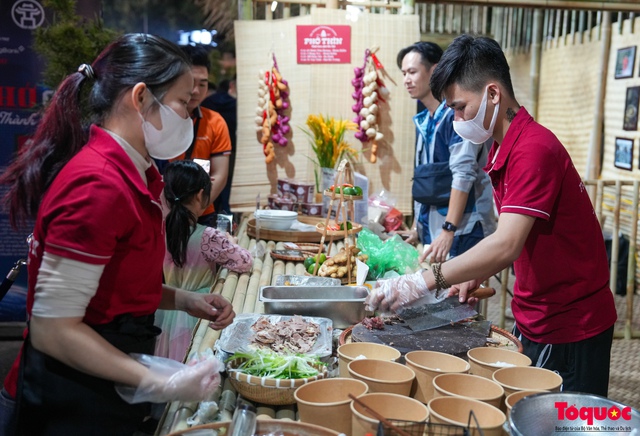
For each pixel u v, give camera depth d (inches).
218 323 67.4
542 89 293.1
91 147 51.2
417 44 128.0
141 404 58.0
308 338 70.6
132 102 52.1
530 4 163.3
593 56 246.8
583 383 74.9
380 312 81.3
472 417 50.8
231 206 159.9
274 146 158.4
